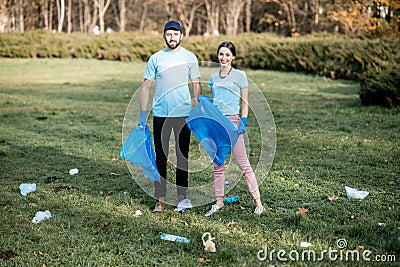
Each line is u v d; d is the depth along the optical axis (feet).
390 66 32.81
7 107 34.45
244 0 110.93
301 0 105.50
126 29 140.87
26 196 16.55
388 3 50.67
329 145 22.58
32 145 23.84
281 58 59.36
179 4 121.80
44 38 79.87
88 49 78.59
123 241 12.80
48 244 12.64
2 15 102.83
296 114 30.04
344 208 14.93
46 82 50.96
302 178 18.06
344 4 66.08
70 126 28.14
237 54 63.21
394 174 18.22
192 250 12.23
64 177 18.79
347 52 50.62
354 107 31.37
